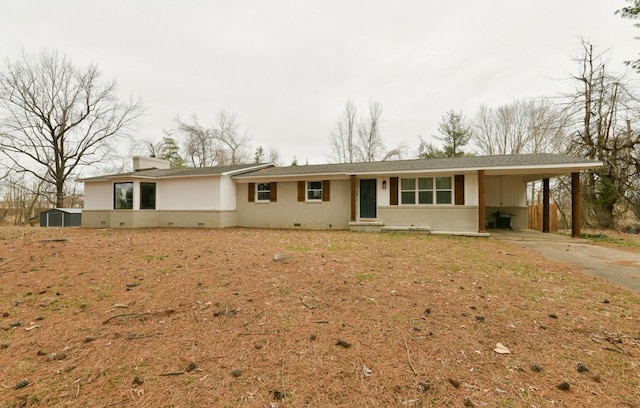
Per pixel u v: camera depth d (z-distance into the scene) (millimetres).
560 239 10836
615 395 2023
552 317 3383
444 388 2092
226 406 1921
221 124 33031
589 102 15688
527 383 2156
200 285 4547
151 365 2418
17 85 22406
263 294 4105
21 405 1951
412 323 3174
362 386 2117
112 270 5520
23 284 4715
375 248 8164
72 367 2398
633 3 12602
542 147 22109
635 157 14961
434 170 12102
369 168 13938
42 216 22203
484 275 5289
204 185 15766
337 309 3578
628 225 14859
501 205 14828
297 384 2145
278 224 15508
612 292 4383
